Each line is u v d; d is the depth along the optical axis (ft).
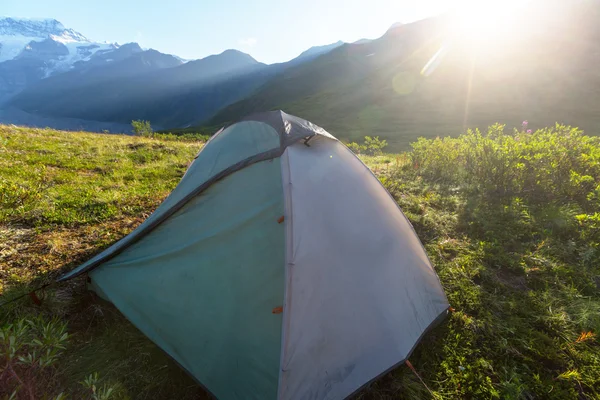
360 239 9.84
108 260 11.23
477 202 20.61
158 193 22.25
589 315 11.17
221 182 10.57
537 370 9.46
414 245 11.72
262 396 7.83
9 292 10.96
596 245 15.12
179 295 9.68
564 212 17.75
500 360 9.78
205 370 8.59
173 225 10.77
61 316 10.39
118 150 34.45
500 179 22.35
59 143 33.88
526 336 10.54
